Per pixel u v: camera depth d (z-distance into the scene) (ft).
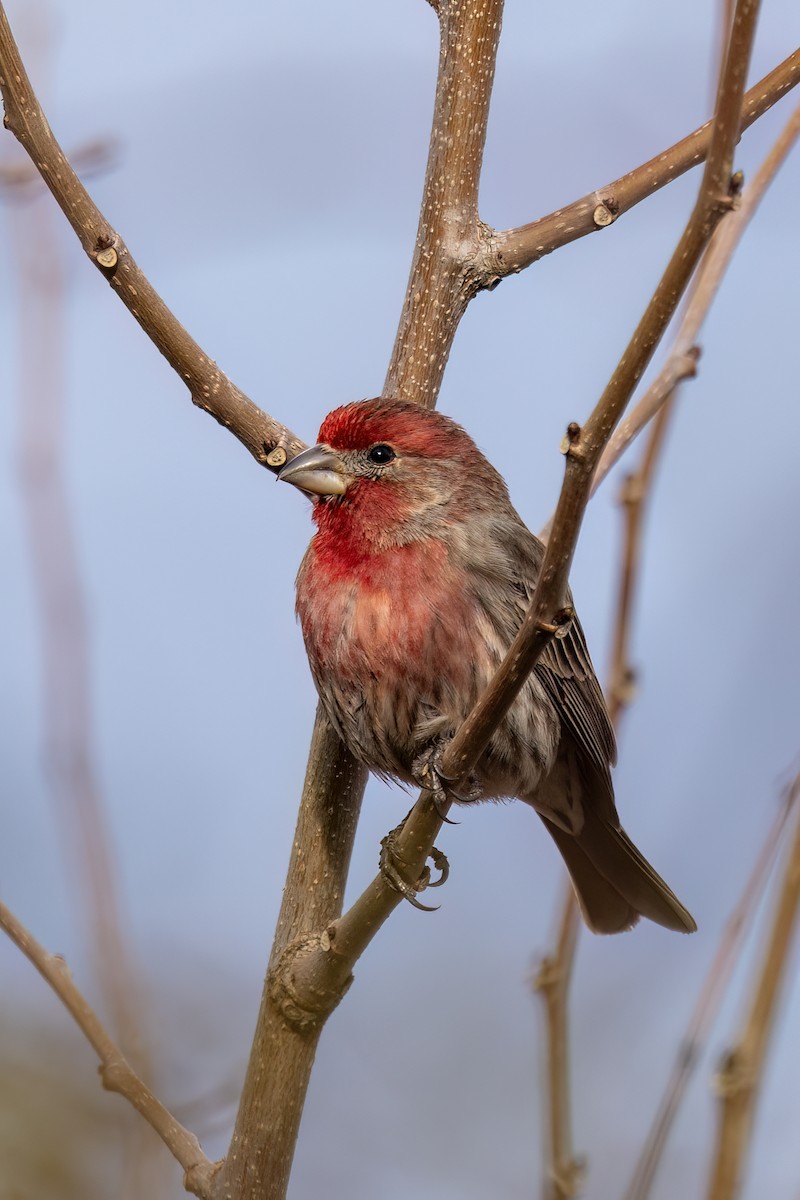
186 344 27.89
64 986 25.05
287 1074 25.21
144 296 27.43
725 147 18.51
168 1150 24.53
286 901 27.48
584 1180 27.48
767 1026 22.26
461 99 29.76
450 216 30.07
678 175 29.55
